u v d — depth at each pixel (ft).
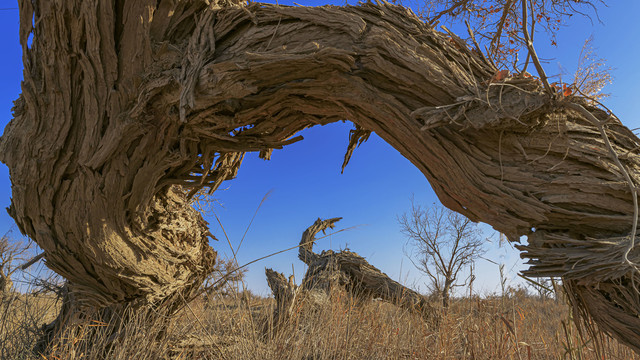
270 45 8.32
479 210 7.25
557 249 6.52
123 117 10.00
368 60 7.64
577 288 6.82
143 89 9.67
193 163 11.64
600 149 6.57
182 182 11.92
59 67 9.99
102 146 10.30
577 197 6.41
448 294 16.74
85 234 10.82
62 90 10.16
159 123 10.17
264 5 8.97
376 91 7.75
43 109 10.31
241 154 12.96
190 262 13.44
